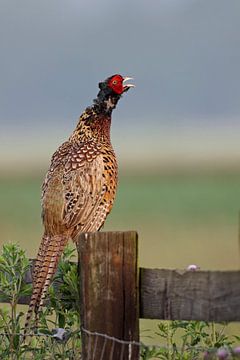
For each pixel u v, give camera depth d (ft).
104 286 30.94
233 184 271.08
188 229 131.85
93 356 30.99
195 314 29.60
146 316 30.55
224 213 166.50
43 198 40.68
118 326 30.86
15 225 132.87
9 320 35.96
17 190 248.52
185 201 209.77
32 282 36.17
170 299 30.07
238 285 28.94
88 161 40.98
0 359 34.09
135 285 30.66
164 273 30.19
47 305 35.14
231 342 33.45
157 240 114.32
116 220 154.20
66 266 35.29
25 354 35.04
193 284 29.63
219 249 100.42
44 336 34.83
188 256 94.99
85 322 31.17
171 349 33.17
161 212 174.40
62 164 40.98
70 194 40.22
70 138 42.65
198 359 33.06
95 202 40.83
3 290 35.04
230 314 29.07
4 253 35.06
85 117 42.47
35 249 99.45
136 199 222.89
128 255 30.76
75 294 34.04
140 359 32.12
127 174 360.89
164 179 320.09
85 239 31.07
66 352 33.83
